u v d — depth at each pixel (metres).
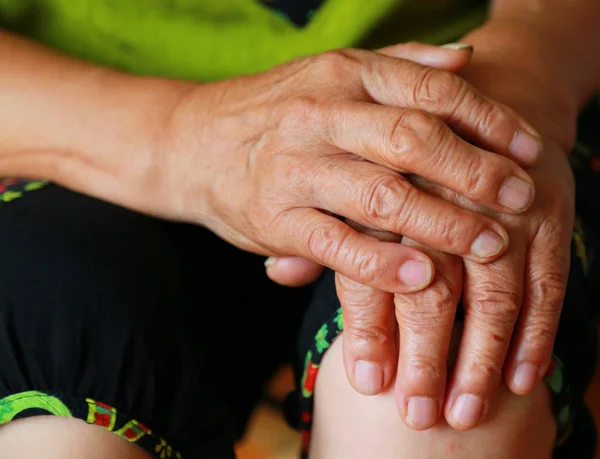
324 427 0.62
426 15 0.74
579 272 0.64
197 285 0.66
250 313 0.70
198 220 0.66
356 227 0.60
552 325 0.59
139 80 0.68
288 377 0.96
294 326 0.70
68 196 0.66
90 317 0.60
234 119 0.63
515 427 0.60
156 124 0.65
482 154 0.58
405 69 0.61
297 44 0.71
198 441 0.62
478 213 0.59
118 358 0.59
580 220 0.68
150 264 0.63
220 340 0.67
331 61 0.62
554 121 0.65
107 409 0.59
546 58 0.69
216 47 0.72
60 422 0.59
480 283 0.59
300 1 0.72
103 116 0.66
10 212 0.64
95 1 0.72
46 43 0.74
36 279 0.60
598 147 0.75
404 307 0.58
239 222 0.63
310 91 0.62
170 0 0.71
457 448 0.59
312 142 0.60
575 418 0.63
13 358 0.59
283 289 0.72
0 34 0.70
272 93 0.63
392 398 0.59
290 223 0.60
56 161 0.67
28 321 0.59
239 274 0.70
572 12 0.73
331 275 0.64
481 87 0.65
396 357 0.59
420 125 0.58
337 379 0.61
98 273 0.61
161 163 0.65
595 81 0.73
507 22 0.71
